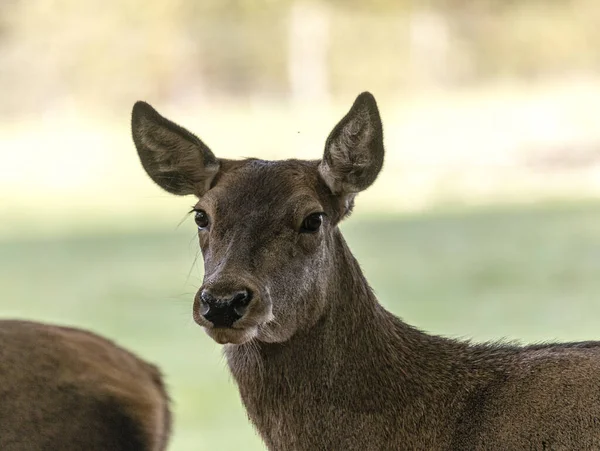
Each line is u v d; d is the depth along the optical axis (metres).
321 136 30.22
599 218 22.14
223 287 6.16
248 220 6.52
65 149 33.38
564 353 6.82
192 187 7.12
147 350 14.57
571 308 15.53
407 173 27.34
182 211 26.34
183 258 20.72
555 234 20.98
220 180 6.84
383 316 7.02
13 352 6.52
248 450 11.02
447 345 7.11
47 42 38.84
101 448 6.49
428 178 26.81
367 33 38.34
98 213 26.44
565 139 28.09
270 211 6.54
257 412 6.82
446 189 25.84
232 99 37.59
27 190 29.81
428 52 37.75
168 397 7.19
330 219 6.80
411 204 25.09
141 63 38.44
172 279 18.81
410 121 31.23
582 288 16.77
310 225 6.57
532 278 17.61
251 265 6.36
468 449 6.67
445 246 20.45
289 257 6.49
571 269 18.06
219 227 6.55
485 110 31.62
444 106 32.72
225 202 6.62
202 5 39.72
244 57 38.41
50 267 20.30
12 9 39.31
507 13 38.59
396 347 6.96
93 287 18.42
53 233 24.02
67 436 6.44
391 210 24.56
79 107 37.53
